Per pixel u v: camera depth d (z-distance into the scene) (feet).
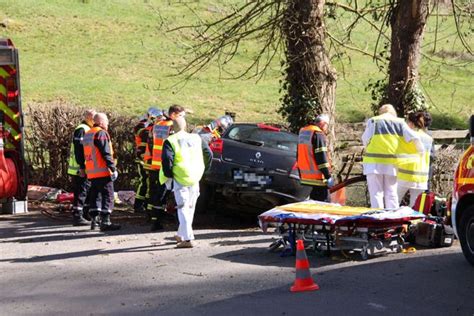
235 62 134.62
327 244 37.40
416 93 56.08
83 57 134.51
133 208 57.52
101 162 47.19
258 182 47.62
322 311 27.53
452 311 27.30
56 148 64.28
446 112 115.85
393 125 42.27
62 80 121.29
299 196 47.67
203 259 37.83
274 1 56.80
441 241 39.99
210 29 60.75
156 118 52.08
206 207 50.47
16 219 53.67
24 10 151.43
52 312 28.60
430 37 114.93
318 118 44.11
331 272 34.06
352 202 53.11
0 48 55.88
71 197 58.44
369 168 42.37
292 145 49.19
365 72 132.36
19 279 34.32
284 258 37.86
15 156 56.75
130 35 146.72
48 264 37.65
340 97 118.83
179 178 40.75
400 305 28.14
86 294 31.19
